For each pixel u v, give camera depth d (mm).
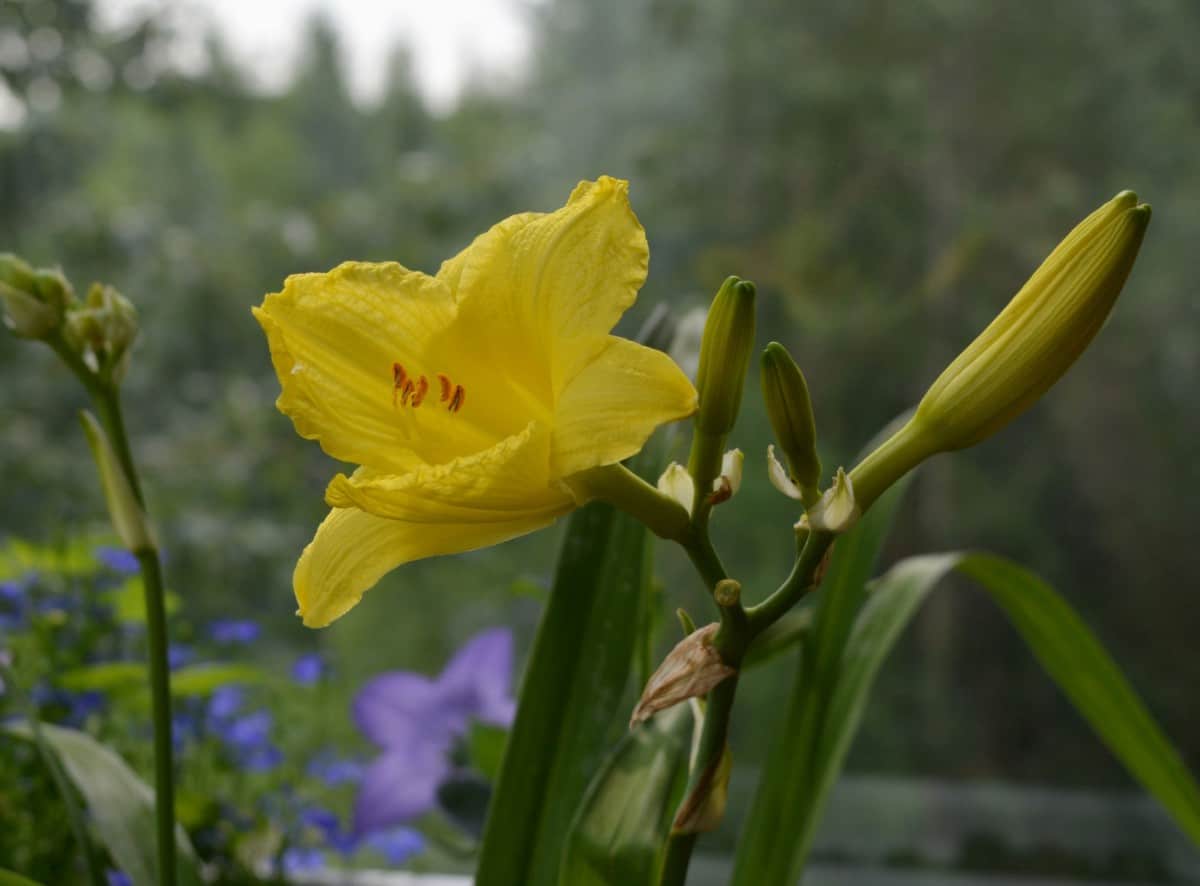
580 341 336
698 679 344
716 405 343
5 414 1884
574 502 345
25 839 535
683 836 349
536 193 2547
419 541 356
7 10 2146
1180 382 2086
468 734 615
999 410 352
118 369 416
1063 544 2111
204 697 595
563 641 455
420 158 2664
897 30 2180
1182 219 2092
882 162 2170
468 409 366
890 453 355
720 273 2154
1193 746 2002
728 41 2264
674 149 2279
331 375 360
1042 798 1670
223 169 2742
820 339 2117
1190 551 2059
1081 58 2137
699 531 349
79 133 2469
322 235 2441
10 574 650
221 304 2309
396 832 684
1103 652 510
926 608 2068
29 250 2311
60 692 553
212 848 558
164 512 1546
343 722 697
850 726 457
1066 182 2139
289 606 1569
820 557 347
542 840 440
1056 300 348
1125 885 1438
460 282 357
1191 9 2084
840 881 1308
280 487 1723
